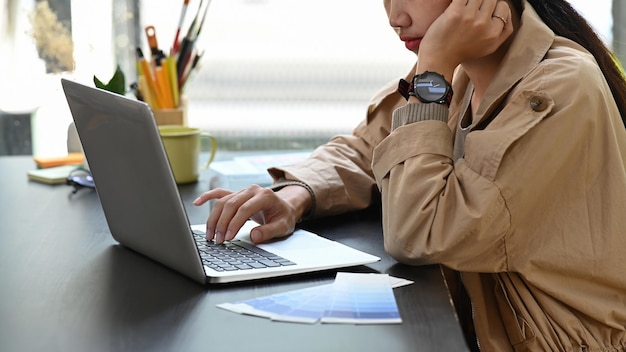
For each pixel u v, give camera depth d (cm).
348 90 277
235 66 274
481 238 110
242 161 192
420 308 93
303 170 145
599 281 113
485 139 111
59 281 107
